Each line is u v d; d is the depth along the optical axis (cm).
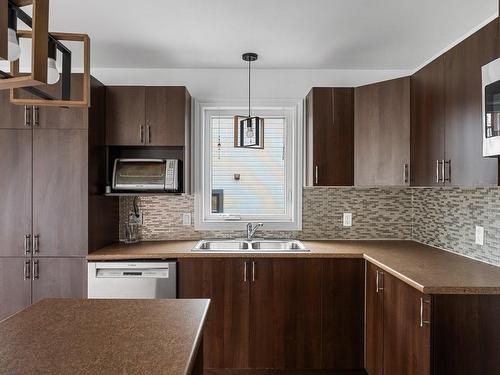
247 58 299
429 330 176
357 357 272
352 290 272
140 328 133
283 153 345
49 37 122
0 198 264
